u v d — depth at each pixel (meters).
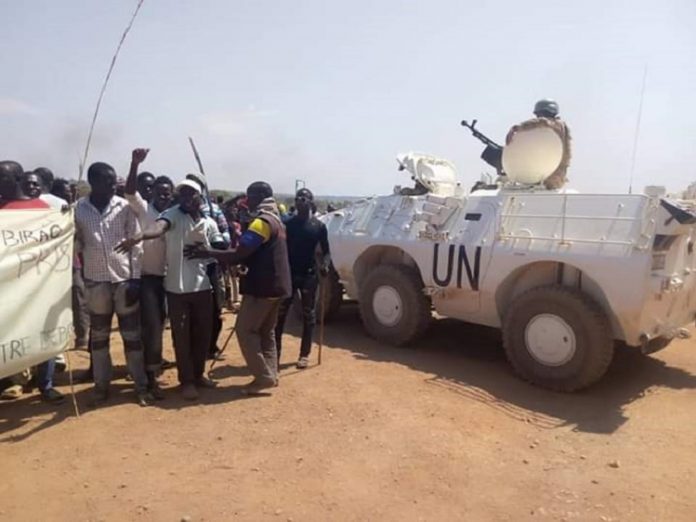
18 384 5.76
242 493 3.94
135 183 5.42
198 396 5.75
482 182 8.41
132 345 5.53
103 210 5.38
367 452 4.57
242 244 5.55
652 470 4.42
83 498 3.85
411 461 4.44
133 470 4.23
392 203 8.25
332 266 8.91
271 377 5.89
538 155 7.25
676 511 3.84
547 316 6.19
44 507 3.75
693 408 5.75
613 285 5.82
